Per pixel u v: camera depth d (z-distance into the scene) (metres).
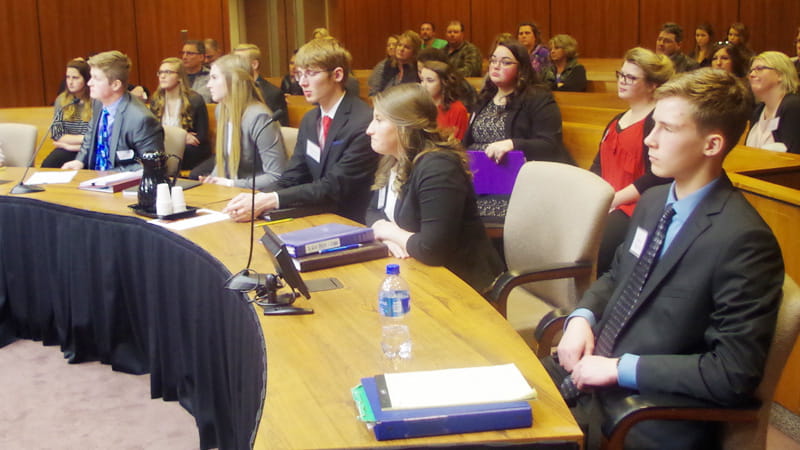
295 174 3.51
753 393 1.58
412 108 2.52
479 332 1.81
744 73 5.68
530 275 2.39
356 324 1.89
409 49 6.63
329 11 11.38
